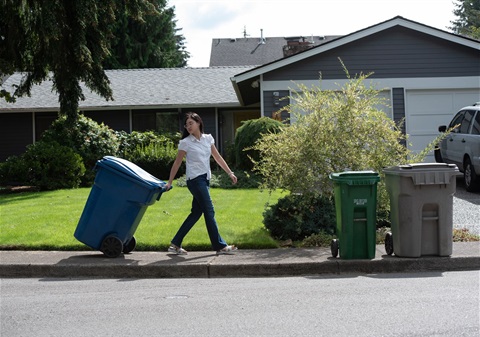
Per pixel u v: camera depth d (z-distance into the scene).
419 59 19.39
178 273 8.16
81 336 5.26
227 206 12.69
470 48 19.33
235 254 8.84
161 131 25.02
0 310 6.25
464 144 15.38
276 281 7.69
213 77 28.88
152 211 12.07
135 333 5.31
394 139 10.34
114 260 8.53
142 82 28.50
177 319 5.74
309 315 5.75
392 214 8.43
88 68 18.91
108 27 19.80
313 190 10.15
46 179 17.94
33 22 17.88
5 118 26.38
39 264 8.31
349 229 8.27
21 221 11.13
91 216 8.74
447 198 8.26
